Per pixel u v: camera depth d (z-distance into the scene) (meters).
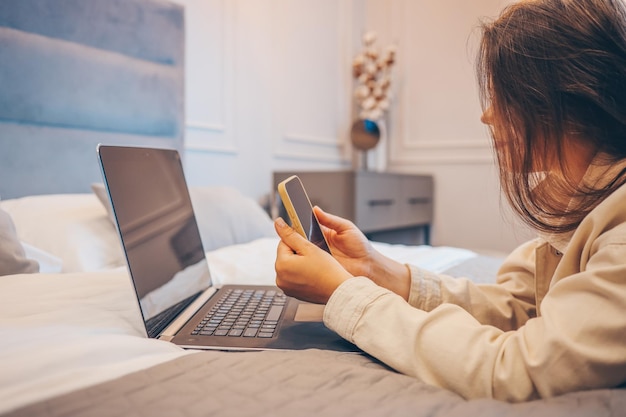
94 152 1.50
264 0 2.38
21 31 1.31
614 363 0.38
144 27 1.64
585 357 0.38
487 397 0.42
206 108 2.08
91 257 1.11
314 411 0.36
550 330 0.40
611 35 0.46
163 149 0.85
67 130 1.43
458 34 2.90
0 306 0.62
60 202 1.25
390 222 2.55
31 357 0.43
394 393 0.41
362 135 2.87
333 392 0.40
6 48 1.28
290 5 2.56
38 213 1.17
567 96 0.46
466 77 2.89
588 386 0.39
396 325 0.48
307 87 2.72
